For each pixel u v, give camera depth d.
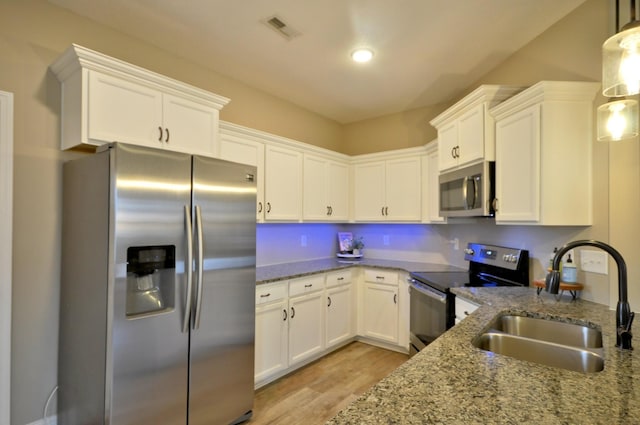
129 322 1.62
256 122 3.35
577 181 1.92
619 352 1.18
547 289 1.35
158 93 2.10
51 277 2.00
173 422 1.78
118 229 1.58
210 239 1.95
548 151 1.91
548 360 1.36
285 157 3.19
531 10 2.09
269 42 2.50
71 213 1.92
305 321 2.96
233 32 2.37
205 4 2.06
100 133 1.85
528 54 2.46
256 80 3.16
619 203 1.79
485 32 2.34
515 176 2.11
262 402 2.40
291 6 2.08
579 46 2.05
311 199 3.47
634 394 0.86
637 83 1.20
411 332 3.00
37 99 1.97
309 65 2.86
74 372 1.83
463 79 3.10
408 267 3.31
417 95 3.50
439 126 2.99
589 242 1.30
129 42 2.41
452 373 0.98
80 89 1.84
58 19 2.07
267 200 3.01
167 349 1.75
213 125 2.39
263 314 2.57
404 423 0.73
